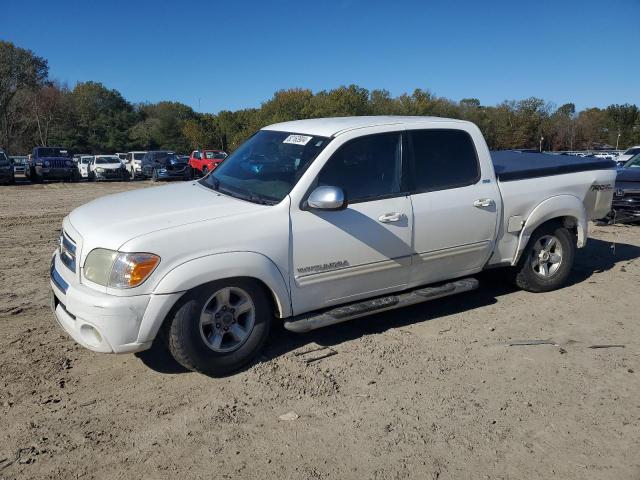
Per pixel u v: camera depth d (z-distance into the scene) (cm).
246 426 346
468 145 519
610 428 347
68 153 3041
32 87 6844
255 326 417
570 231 610
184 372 419
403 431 341
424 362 434
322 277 439
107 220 405
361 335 488
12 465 307
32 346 462
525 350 457
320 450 322
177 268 378
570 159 638
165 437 335
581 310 553
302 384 397
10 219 1245
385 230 460
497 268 605
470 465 310
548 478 300
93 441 330
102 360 438
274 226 412
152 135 8556
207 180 508
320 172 437
